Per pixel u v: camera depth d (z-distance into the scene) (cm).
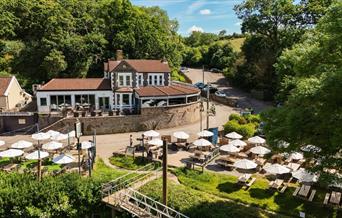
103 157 3709
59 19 7494
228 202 2520
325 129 1841
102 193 2519
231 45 11531
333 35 1934
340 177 2038
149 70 5759
